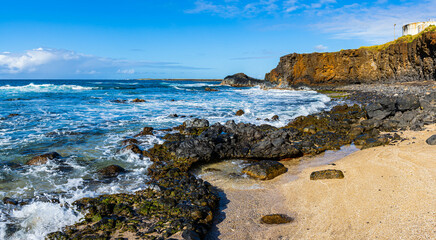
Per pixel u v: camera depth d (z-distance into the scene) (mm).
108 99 33125
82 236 6141
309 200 7703
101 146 12906
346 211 6773
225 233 6332
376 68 57469
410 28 62469
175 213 6988
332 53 61062
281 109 25625
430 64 43656
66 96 34844
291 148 12164
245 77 96875
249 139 14281
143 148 12758
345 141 14039
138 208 7316
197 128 16984
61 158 11062
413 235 5336
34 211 6992
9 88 44312
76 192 8156
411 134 13375
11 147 12195
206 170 10617
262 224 6680
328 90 54844
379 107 17922
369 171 9117
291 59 63344
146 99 34875
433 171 8102
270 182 9352
